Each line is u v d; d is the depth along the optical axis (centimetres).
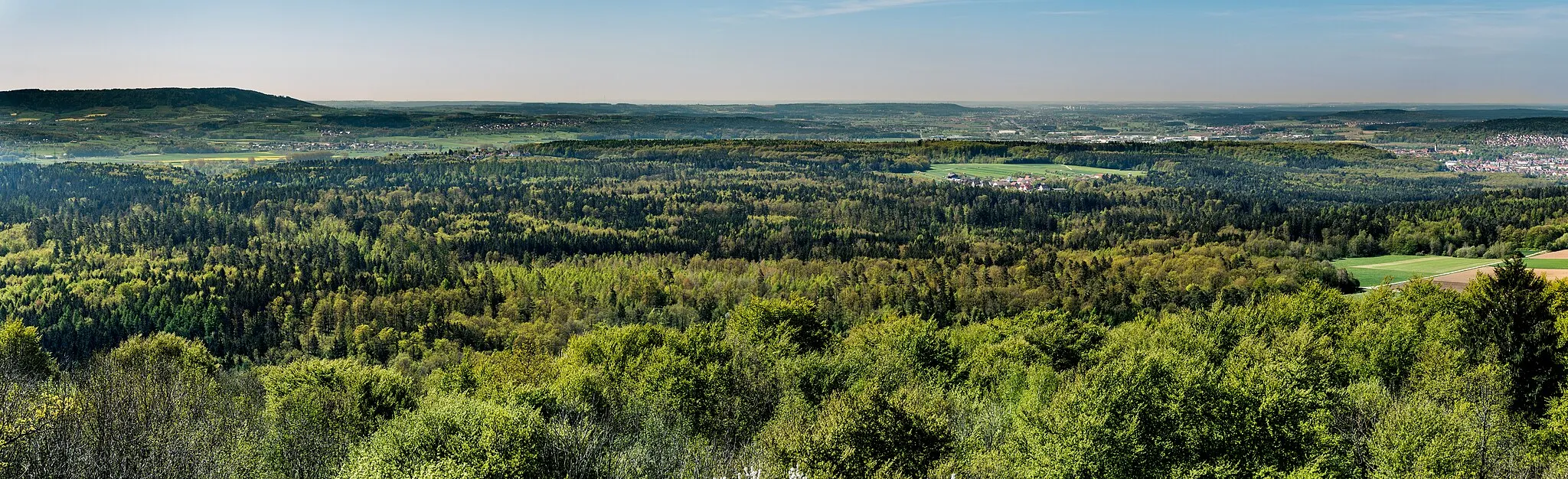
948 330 8962
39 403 3650
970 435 4928
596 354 7212
